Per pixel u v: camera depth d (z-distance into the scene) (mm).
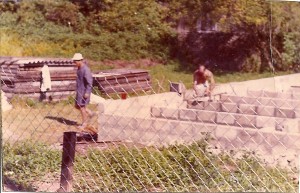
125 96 10703
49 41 12758
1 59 11609
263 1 14500
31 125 9211
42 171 7383
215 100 11930
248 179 6840
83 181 6906
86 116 10141
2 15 12555
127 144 9367
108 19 13180
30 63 11328
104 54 13023
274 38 14570
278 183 6871
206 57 14125
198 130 9602
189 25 14180
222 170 7410
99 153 8078
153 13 13617
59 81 11359
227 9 14492
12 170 7230
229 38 14484
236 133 9234
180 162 7469
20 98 10773
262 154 8648
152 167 7348
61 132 9281
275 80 13211
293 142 8750
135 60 13242
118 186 6824
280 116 10461
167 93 11117
